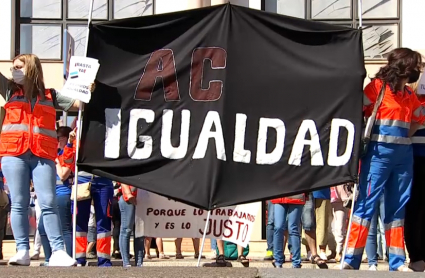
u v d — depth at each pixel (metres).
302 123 7.20
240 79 7.21
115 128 7.22
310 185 7.17
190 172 7.16
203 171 7.14
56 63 16.89
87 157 7.22
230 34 7.22
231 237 8.31
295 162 7.18
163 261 12.48
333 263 11.95
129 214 9.69
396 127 7.22
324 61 7.22
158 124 7.22
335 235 11.52
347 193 10.62
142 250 9.82
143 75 7.25
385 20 17.11
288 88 7.21
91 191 9.48
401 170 7.31
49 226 7.29
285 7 17.36
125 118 7.22
